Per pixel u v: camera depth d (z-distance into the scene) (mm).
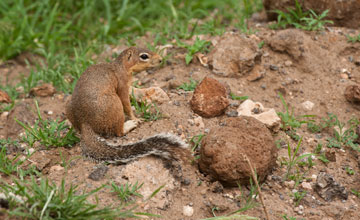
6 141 7871
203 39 10602
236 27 11273
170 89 8992
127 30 12523
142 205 6266
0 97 9391
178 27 11555
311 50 9734
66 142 7637
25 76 11055
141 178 6590
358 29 10469
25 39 12188
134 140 7473
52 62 11016
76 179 6617
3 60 11695
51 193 5613
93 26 12781
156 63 8367
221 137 6762
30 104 9094
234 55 9406
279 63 9719
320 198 6805
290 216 6453
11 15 12711
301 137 7723
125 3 12938
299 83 9312
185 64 9766
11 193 6012
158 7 13188
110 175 6625
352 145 7742
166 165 6871
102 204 6129
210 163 6754
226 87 8812
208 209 6488
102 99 7215
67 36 12594
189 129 7859
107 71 7656
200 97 8141
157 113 8031
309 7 10594
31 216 5488
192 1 13508
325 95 9023
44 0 13094
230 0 13078
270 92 9117
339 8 10391
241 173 6602
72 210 5680
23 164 7148
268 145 6816
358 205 6773
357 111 8703
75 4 13758
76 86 7430
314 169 7316
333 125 8297
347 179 7215
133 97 8305
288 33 9906
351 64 9625
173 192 6633
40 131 7543
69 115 7402
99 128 7242
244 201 6602
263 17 11812
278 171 7207
